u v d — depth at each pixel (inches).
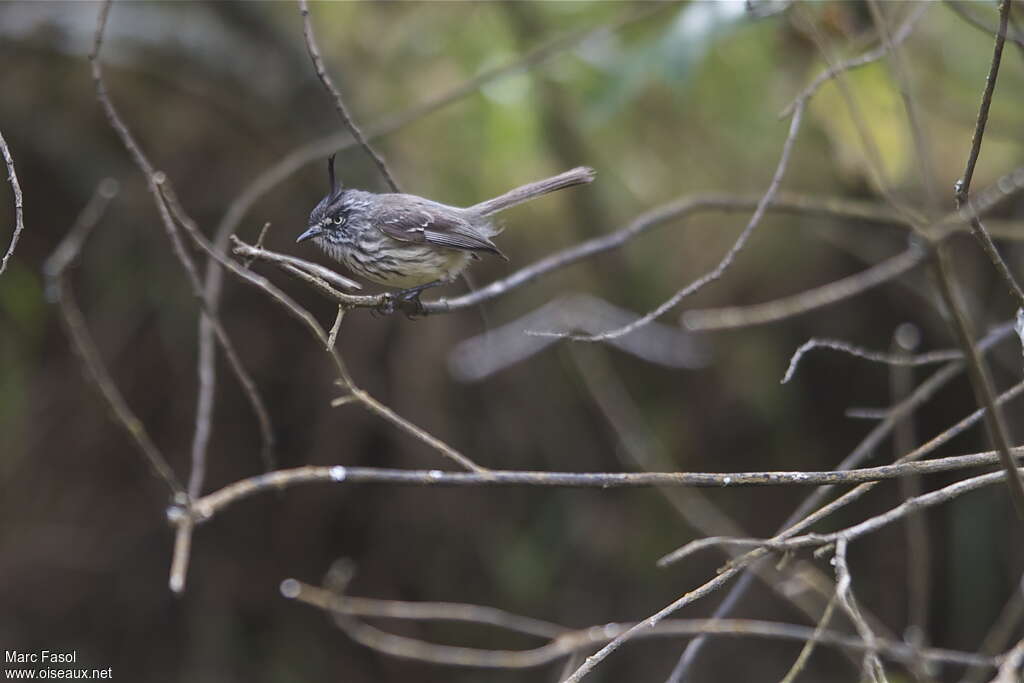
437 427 517.7
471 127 487.8
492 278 503.5
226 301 522.9
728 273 500.7
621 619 527.8
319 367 525.3
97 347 526.6
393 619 547.8
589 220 494.6
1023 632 426.6
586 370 464.4
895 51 252.5
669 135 482.6
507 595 536.7
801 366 523.5
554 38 425.7
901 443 420.8
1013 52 384.5
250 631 554.3
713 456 533.3
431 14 475.2
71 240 307.1
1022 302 201.6
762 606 529.3
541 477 219.5
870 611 521.0
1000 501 498.3
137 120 502.0
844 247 482.0
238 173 506.6
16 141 494.6
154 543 552.7
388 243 346.9
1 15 442.0
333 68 486.3
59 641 535.8
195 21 466.6
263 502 553.6
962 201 197.2
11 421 527.5
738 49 432.8
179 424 542.0
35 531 537.0
